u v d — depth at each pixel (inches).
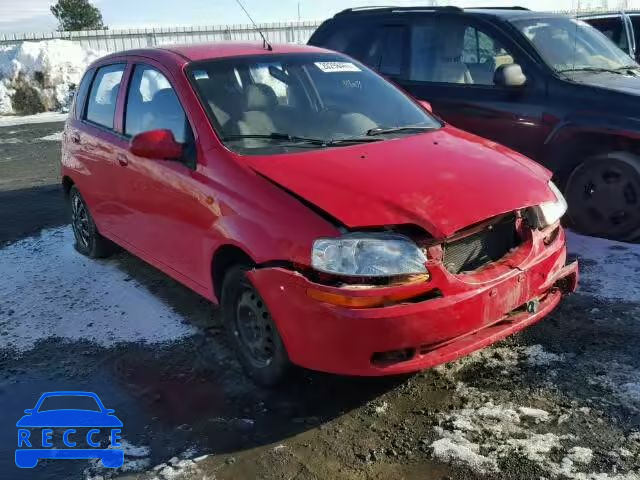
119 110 191.0
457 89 243.8
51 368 154.4
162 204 164.1
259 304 136.2
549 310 142.1
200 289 157.9
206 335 166.1
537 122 221.0
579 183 219.1
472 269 128.7
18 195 323.6
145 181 170.7
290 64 176.9
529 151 225.3
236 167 139.9
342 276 117.5
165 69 170.7
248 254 131.6
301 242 121.8
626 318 162.2
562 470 110.3
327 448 120.3
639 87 214.4
